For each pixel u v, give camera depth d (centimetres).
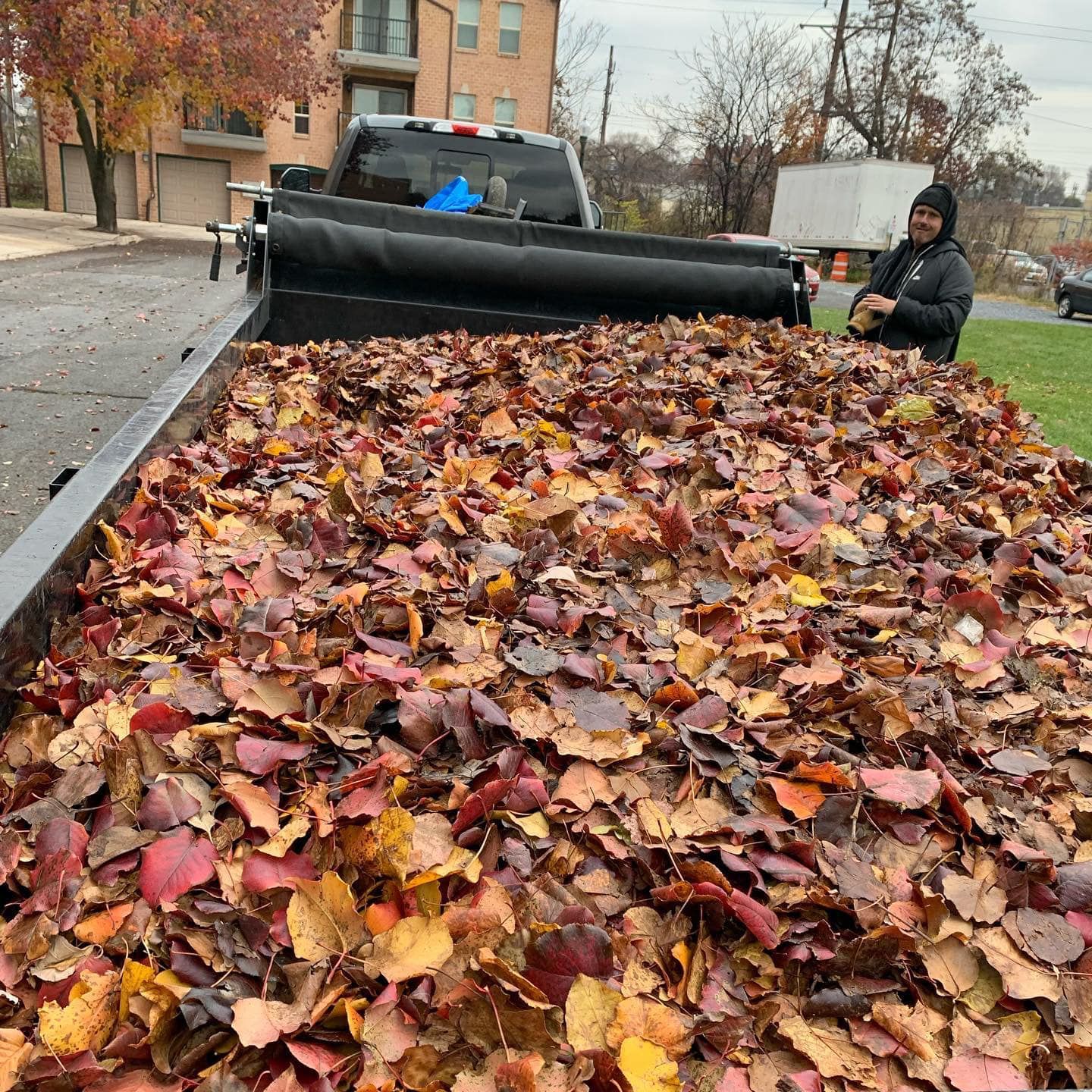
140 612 204
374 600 207
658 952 138
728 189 4238
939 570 254
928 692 198
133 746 155
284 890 138
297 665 183
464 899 140
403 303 486
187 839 143
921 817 166
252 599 215
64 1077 110
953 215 522
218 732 162
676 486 292
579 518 258
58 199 3441
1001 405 410
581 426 341
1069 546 282
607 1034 120
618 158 5044
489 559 234
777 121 4209
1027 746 192
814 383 395
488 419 340
